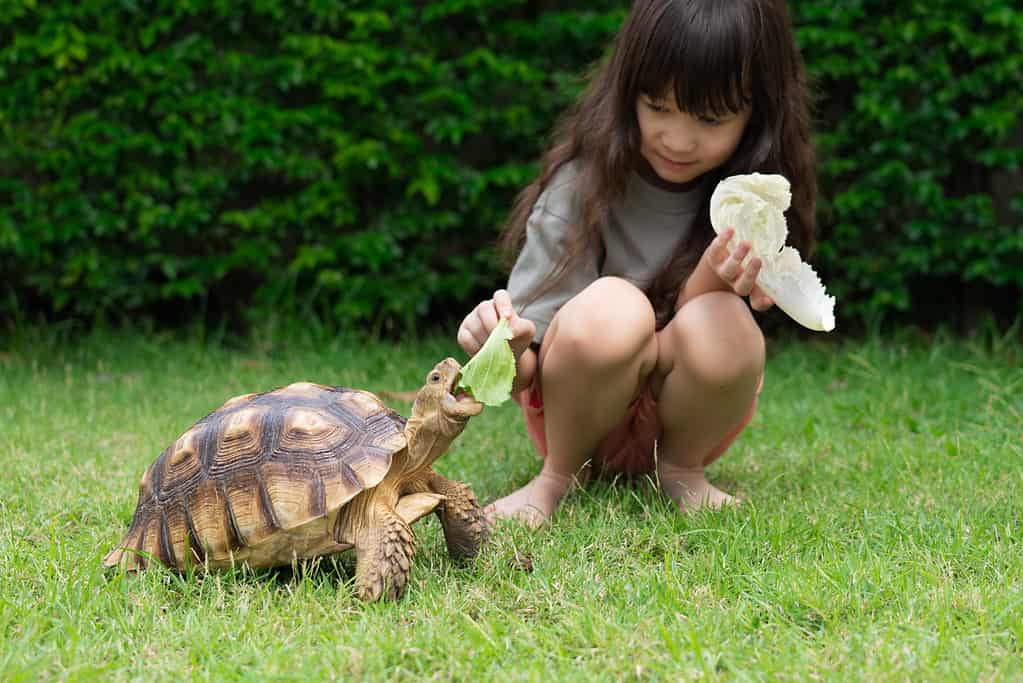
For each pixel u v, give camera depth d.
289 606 2.05
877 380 4.38
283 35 5.26
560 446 2.69
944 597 2.00
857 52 5.07
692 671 1.75
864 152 5.24
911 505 2.67
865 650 1.82
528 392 2.83
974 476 2.90
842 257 5.33
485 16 5.29
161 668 1.81
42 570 2.23
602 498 2.75
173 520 2.20
